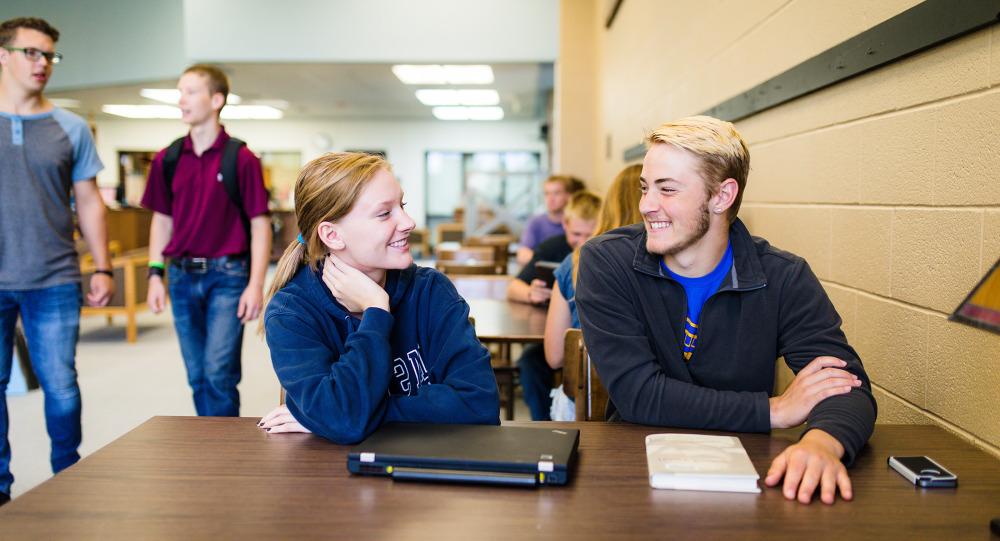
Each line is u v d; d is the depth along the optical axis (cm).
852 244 154
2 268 216
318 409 112
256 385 430
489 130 1495
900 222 134
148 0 740
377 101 1190
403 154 1495
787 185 190
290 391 118
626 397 130
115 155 1442
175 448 111
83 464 104
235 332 252
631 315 137
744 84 220
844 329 159
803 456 99
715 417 121
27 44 213
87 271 548
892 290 138
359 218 123
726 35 239
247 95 1103
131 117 1388
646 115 392
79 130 235
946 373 121
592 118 665
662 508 90
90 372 454
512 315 281
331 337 129
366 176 123
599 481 99
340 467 104
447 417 121
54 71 771
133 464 104
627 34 464
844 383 118
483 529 84
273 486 96
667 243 129
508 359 368
